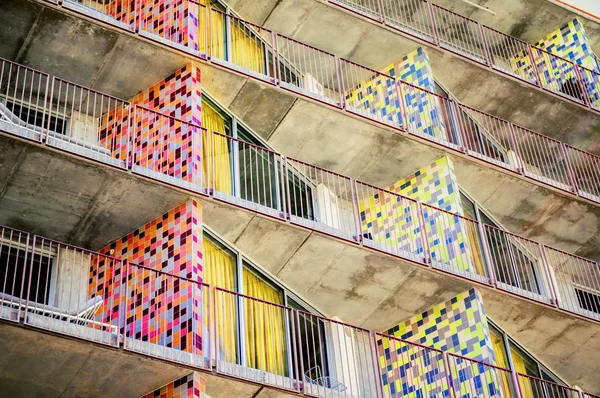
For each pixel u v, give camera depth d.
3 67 15.49
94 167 15.30
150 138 17.09
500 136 22.05
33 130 14.96
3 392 14.19
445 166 19.56
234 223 16.58
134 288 15.66
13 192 15.42
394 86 20.75
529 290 19.83
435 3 22.95
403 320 18.84
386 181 20.12
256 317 16.66
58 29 16.59
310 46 19.30
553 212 20.98
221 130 18.06
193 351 14.46
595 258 21.88
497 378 17.09
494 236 20.20
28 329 13.26
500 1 23.39
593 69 23.39
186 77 17.41
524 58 23.77
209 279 16.14
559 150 22.30
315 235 17.06
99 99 17.55
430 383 17.83
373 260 17.66
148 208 16.03
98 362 13.89
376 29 20.78
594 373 20.42
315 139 19.16
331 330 17.48
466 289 18.31
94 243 16.39
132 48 17.11
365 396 17.44
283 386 14.98
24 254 15.82
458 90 21.89
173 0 18.36
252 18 20.23
